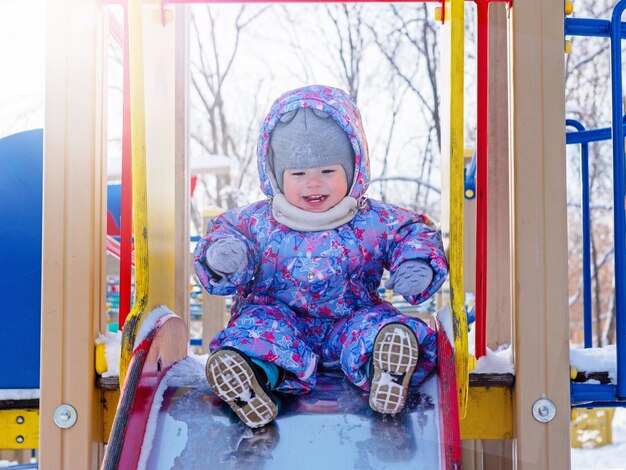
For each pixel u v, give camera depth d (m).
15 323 2.39
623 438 6.87
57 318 2.13
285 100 2.18
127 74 2.24
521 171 2.14
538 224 2.13
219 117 12.57
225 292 2.07
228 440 1.76
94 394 2.14
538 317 2.11
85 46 2.19
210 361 1.76
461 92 1.82
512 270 2.16
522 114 2.15
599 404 2.36
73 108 2.18
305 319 2.19
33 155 2.49
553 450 2.09
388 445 1.72
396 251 2.12
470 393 2.16
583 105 11.41
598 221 12.23
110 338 2.22
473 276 3.94
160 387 1.93
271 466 1.69
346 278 2.17
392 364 1.77
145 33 2.13
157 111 2.25
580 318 12.63
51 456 2.10
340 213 2.16
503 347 2.65
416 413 1.81
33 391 2.34
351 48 12.33
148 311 1.94
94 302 2.17
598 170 12.02
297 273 2.15
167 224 2.33
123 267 2.29
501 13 2.74
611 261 12.32
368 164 2.27
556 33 2.17
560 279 2.12
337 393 1.95
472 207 3.93
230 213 2.24
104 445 2.20
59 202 2.16
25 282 2.41
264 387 1.78
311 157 2.12
